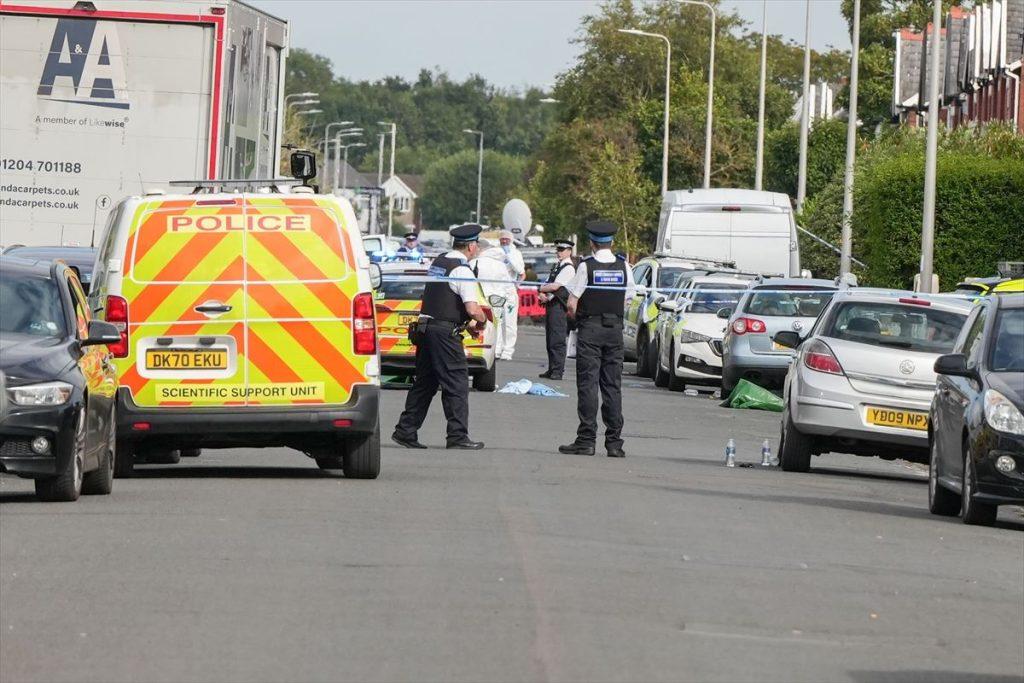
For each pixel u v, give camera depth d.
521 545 30.33
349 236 39.31
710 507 37.19
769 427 64.94
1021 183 92.81
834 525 35.50
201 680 20.31
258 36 65.69
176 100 61.47
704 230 102.06
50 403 34.06
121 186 61.69
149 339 38.88
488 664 21.41
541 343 126.12
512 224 125.94
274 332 38.97
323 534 30.95
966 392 38.34
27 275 37.44
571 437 55.56
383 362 75.00
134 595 25.12
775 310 75.62
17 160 61.56
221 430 38.84
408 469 43.03
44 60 61.31
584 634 23.28
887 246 94.12
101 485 36.94
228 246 39.06
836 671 21.94
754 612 25.36
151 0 61.09
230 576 26.67
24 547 29.00
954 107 166.25
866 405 46.75
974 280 59.38
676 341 82.81
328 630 23.05
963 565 31.03
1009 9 143.50
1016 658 23.28
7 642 22.12
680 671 21.44
